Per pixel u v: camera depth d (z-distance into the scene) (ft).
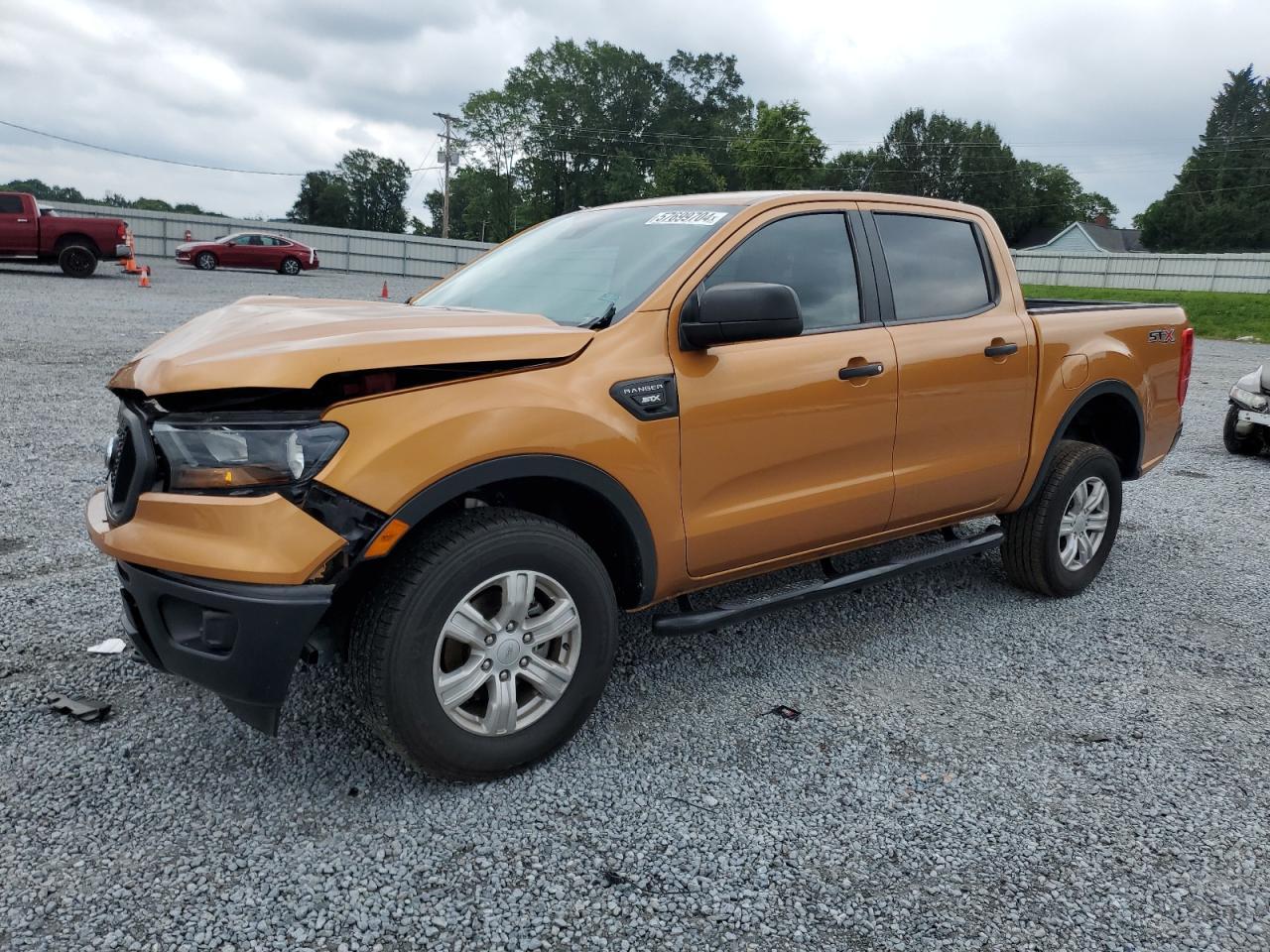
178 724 10.31
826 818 9.12
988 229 14.57
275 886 7.80
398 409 8.35
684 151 261.65
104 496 9.92
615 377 9.70
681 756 10.19
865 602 15.24
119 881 7.77
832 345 11.67
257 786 9.21
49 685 11.03
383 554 8.21
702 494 10.55
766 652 13.11
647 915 7.67
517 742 9.36
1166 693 12.28
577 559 9.45
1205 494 24.38
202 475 7.97
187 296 65.77
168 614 8.37
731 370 10.63
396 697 8.46
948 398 12.94
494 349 8.95
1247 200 269.23
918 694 11.95
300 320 9.26
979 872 8.40
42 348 37.52
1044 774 10.11
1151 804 9.60
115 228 74.18
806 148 222.48
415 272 139.64
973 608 15.15
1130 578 17.03
